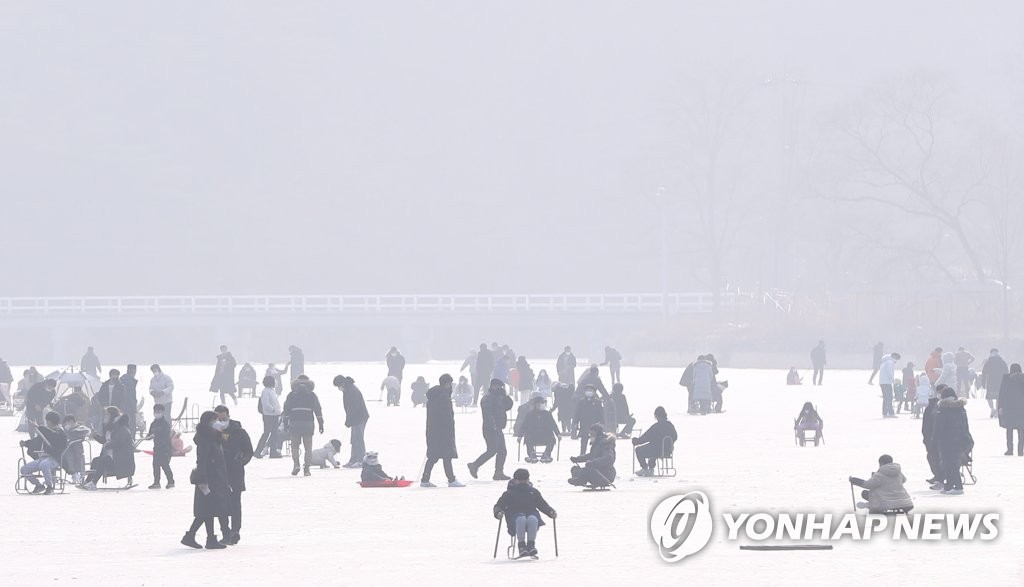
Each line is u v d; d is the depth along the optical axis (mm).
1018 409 95125
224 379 172250
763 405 164250
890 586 46125
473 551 56031
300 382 88125
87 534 62219
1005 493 73938
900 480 62938
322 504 72812
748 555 54094
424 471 80875
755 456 98250
